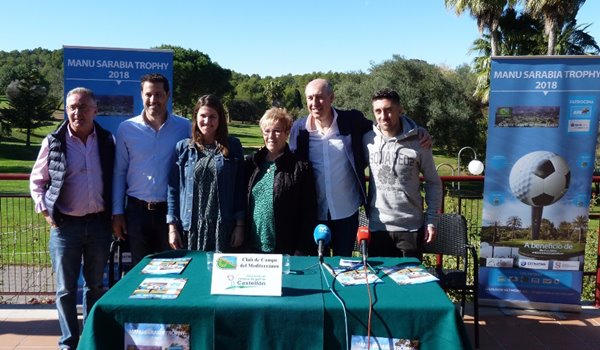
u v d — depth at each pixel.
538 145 4.35
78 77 4.34
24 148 40.94
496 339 4.01
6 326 4.18
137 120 3.68
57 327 4.16
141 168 3.64
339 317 2.33
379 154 3.63
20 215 5.89
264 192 3.45
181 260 3.09
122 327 2.33
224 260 2.54
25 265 5.94
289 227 3.45
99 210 3.57
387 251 3.67
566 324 4.30
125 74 4.39
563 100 4.27
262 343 2.33
